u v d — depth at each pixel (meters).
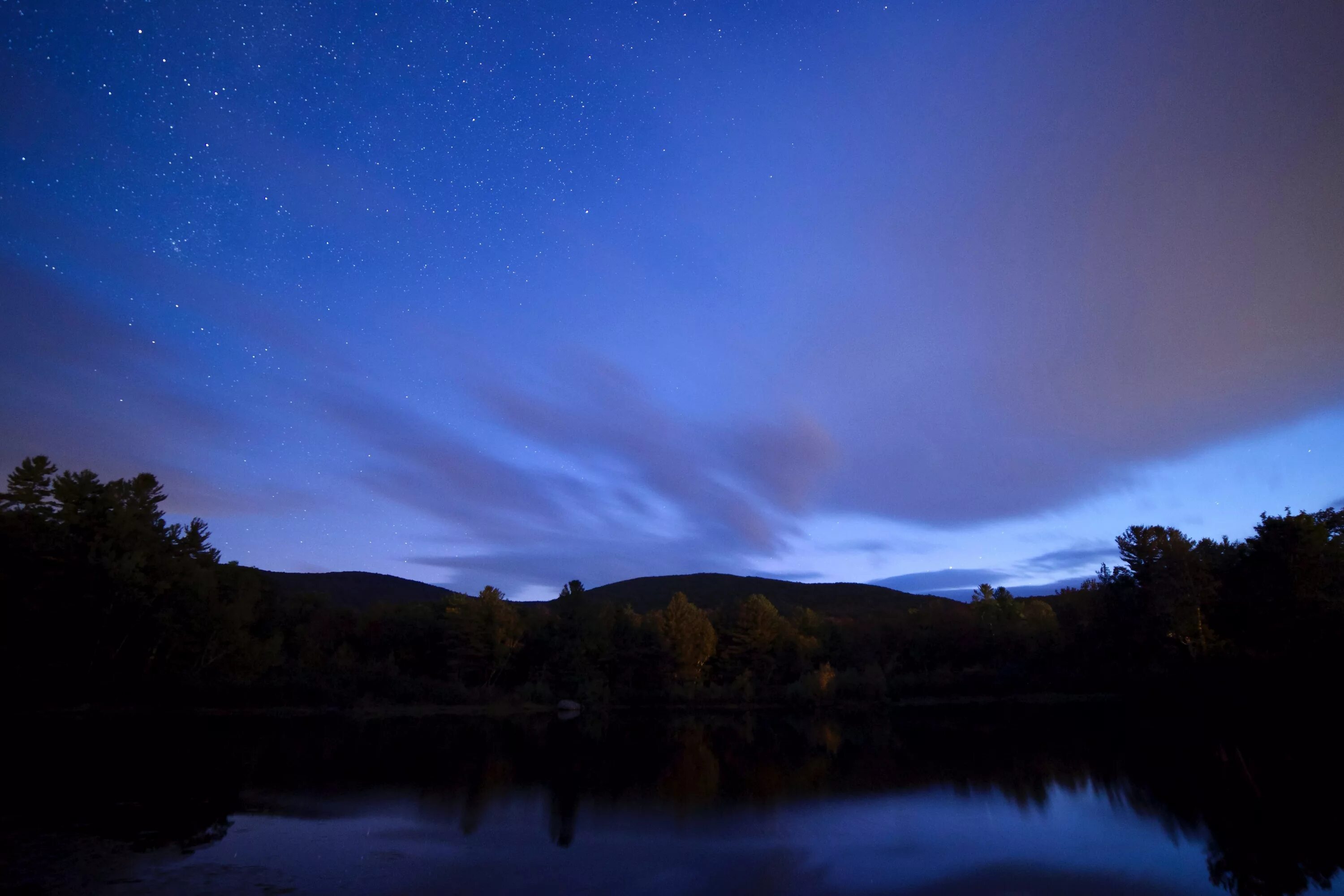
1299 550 49.88
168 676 52.97
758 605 99.75
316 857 15.93
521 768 31.52
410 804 22.56
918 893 14.12
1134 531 73.75
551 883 14.57
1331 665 45.66
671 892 14.03
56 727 39.16
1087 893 14.02
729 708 84.38
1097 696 71.69
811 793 25.64
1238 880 14.63
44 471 51.53
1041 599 110.88
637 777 29.34
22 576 48.41
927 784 26.98
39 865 14.67
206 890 13.45
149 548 53.28
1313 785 24.19
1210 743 35.50
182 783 24.58
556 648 87.12
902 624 100.38
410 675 78.94
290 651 73.44
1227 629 56.44
